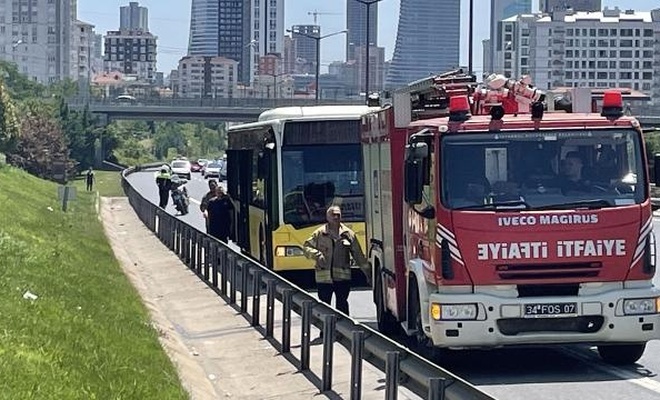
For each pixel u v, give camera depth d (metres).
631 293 12.29
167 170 56.19
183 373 12.83
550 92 14.51
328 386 12.01
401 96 14.58
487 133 12.58
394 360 9.47
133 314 16.45
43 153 79.25
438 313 12.27
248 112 103.94
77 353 10.82
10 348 9.88
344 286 15.92
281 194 22.19
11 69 126.62
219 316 18.92
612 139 12.65
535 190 12.43
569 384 12.17
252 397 12.39
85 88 125.38
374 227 16.22
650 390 11.76
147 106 108.88
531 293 12.30
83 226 35.34
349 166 22.25
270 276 16.31
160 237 36.94
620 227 12.36
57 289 15.72
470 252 12.27
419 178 12.75
